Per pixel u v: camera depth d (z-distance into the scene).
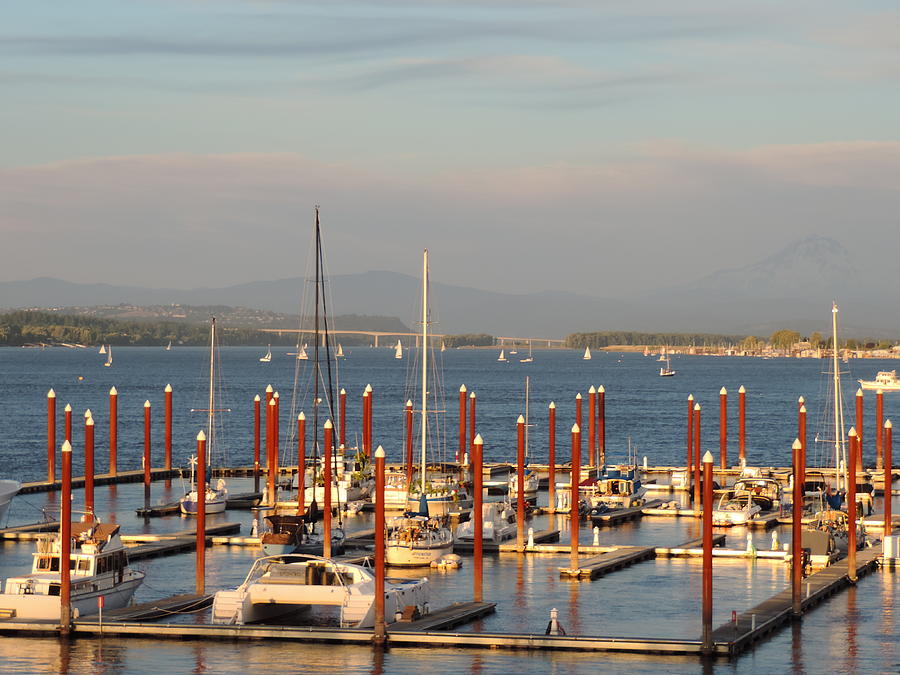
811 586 75.44
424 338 111.38
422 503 93.44
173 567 84.50
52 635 64.88
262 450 185.12
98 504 118.69
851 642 64.25
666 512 114.75
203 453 73.12
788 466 170.00
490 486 133.38
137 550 87.75
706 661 60.69
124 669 59.28
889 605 72.69
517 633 65.56
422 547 85.69
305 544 90.06
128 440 195.62
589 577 81.44
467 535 93.75
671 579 81.19
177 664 60.06
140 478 139.00
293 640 63.97
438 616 68.00
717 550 90.12
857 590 77.25
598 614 70.81
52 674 58.50
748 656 61.69
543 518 112.81
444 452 180.38
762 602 71.94
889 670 59.28
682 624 68.12
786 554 86.81
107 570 69.44
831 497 108.94
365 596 65.44
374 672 58.69
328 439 87.31
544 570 84.62
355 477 119.44
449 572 84.12
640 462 167.62
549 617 70.06
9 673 58.62
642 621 69.12
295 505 111.06
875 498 130.75
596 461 152.25
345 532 97.94
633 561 87.69
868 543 94.12
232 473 147.38
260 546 93.69
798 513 69.62
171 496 124.88
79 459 167.75
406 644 63.22
